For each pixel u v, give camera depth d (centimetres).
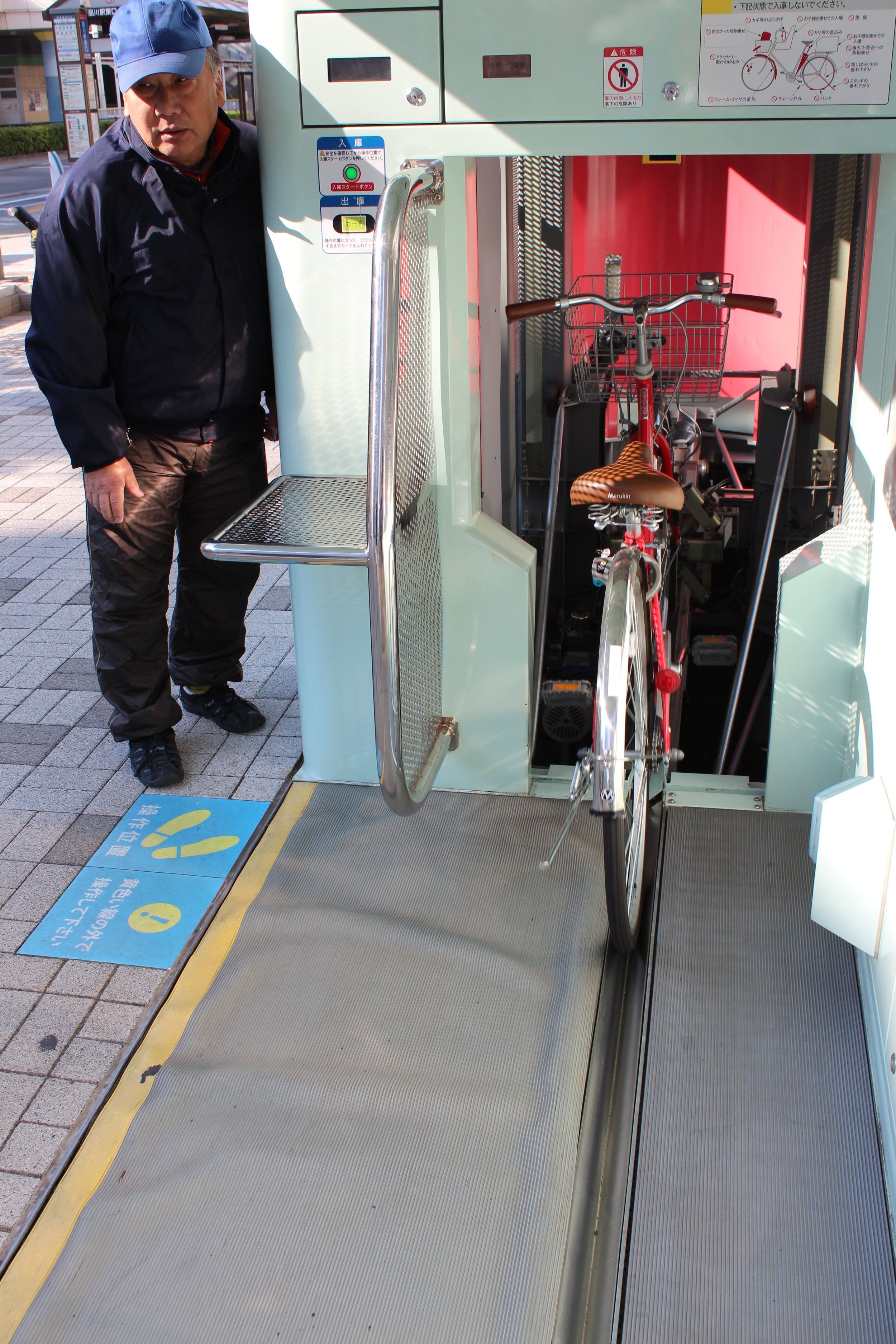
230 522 247
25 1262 189
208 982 248
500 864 281
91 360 268
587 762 235
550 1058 225
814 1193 196
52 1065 230
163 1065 226
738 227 420
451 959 251
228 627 337
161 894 279
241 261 274
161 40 235
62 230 255
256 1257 188
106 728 354
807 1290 180
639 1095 215
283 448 284
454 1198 197
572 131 239
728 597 388
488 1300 180
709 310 431
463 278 257
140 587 302
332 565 276
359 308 263
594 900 268
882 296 244
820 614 268
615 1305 179
